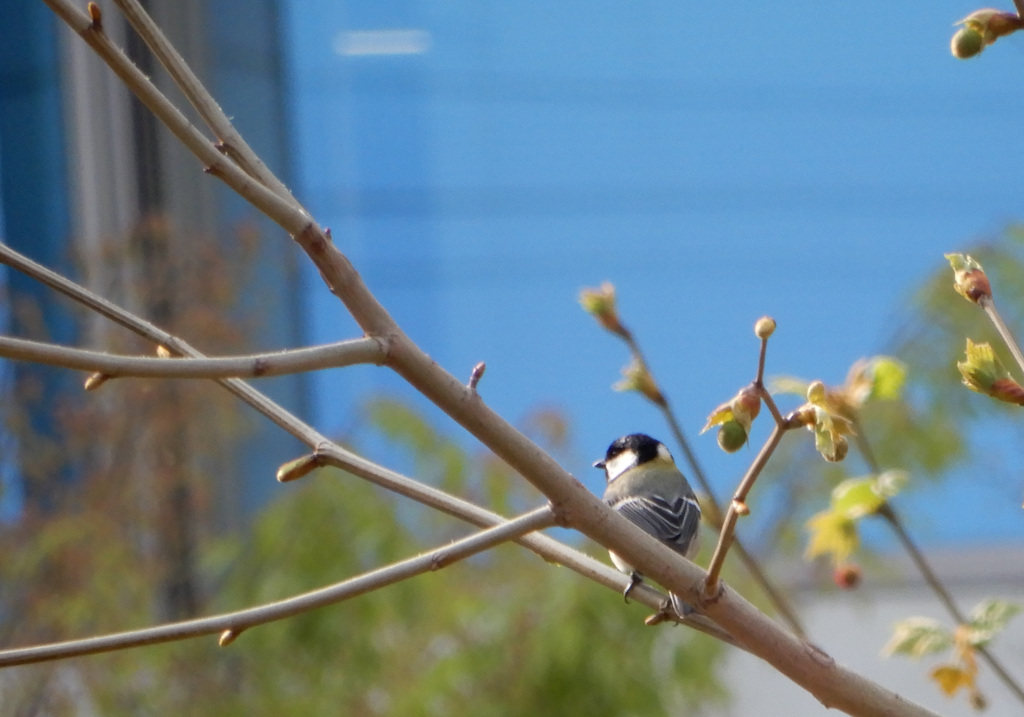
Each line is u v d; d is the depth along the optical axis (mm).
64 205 17406
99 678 10852
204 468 12766
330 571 10836
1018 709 13117
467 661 10320
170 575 11836
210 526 12648
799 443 11398
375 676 10766
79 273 13383
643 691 10117
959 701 13523
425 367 3500
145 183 17344
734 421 3600
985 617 5047
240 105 18484
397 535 10930
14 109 17625
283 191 3758
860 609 14094
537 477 3648
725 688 11516
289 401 17500
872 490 5164
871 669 14406
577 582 10320
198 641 11109
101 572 11094
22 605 10844
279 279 16797
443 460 11133
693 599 3805
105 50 3303
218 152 3379
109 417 11477
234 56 18375
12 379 11672
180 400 11688
